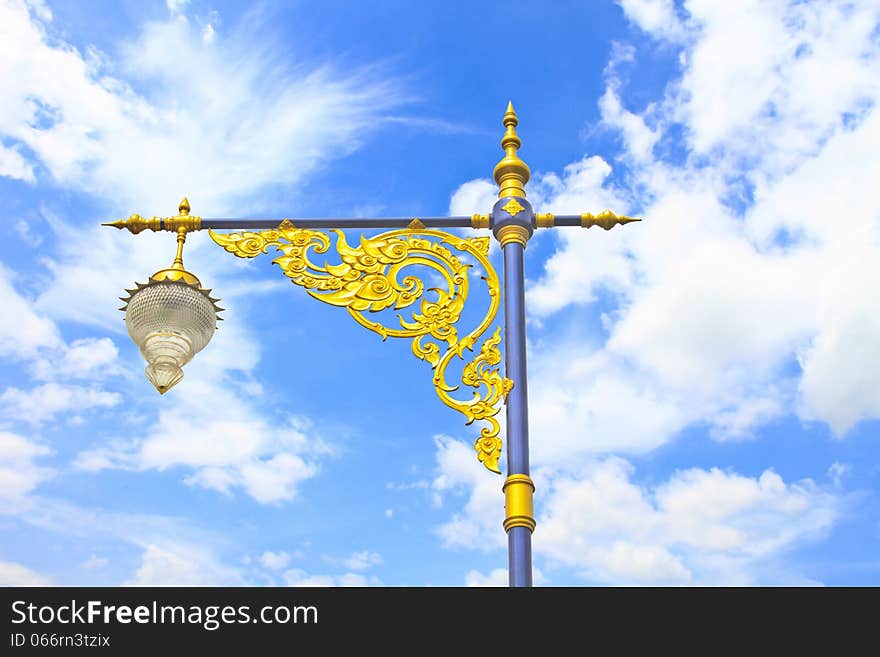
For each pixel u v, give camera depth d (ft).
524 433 25.22
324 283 27.68
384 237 28.19
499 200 28.66
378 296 27.45
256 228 28.50
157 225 28.37
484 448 25.38
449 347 26.73
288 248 28.14
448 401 26.02
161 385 26.53
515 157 29.19
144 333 26.73
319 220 28.40
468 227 28.55
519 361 26.22
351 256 27.96
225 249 28.14
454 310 27.22
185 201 28.66
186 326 26.84
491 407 25.89
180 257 27.86
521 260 27.78
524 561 23.40
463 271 27.78
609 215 28.66
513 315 26.84
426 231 28.27
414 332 26.99
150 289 26.86
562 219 28.55
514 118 30.04
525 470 24.66
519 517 23.93
